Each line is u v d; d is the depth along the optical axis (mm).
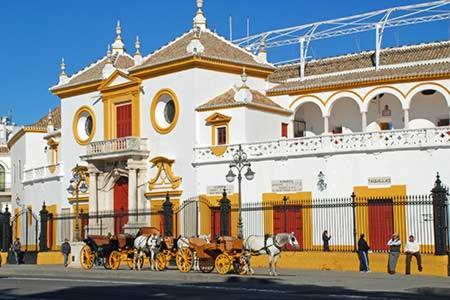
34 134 73125
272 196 47344
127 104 56156
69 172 60281
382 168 43938
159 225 52156
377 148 43969
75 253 44094
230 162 48594
